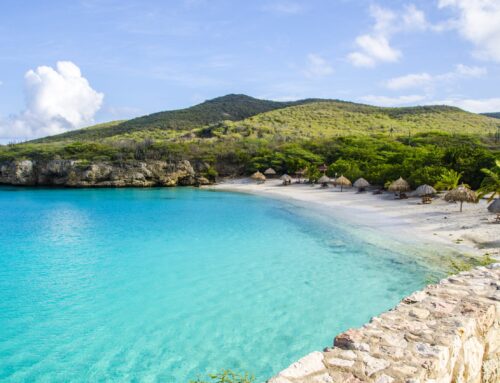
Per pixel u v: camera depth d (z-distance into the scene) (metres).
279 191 62.16
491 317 5.62
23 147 91.94
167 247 25.56
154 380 10.52
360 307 14.84
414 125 128.25
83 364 11.41
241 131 119.94
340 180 56.25
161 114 168.25
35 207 47.56
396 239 25.36
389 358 4.24
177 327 13.62
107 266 21.27
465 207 34.38
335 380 3.84
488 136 90.81
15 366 11.36
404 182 43.91
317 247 24.47
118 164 77.44
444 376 4.38
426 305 5.70
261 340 12.52
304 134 114.62
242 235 29.05
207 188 72.44
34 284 18.45
